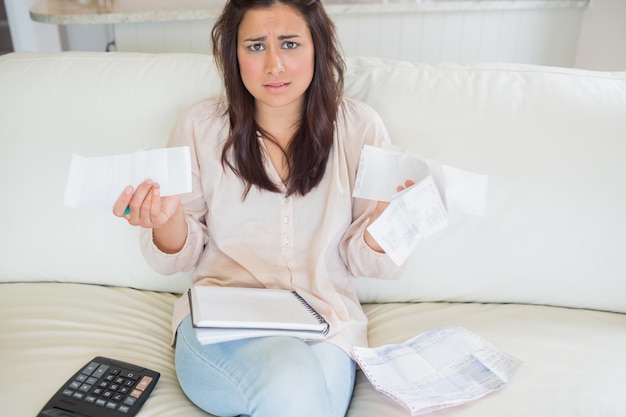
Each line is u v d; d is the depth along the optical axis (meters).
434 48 2.05
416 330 1.14
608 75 1.27
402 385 0.95
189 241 1.11
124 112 1.25
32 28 3.34
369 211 1.11
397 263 0.92
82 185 0.89
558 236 1.17
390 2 1.95
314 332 0.97
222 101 1.18
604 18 1.82
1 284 1.28
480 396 0.92
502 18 1.99
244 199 1.12
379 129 1.14
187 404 0.98
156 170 0.91
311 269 1.11
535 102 1.21
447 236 1.19
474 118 1.20
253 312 0.97
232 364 0.92
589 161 1.17
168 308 1.24
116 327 1.14
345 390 0.97
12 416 0.87
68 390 0.92
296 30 1.01
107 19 1.88
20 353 1.02
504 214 1.18
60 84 1.26
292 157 1.11
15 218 1.25
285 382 0.85
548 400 0.92
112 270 1.27
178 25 1.94
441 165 0.92
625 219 1.16
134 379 0.96
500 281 1.21
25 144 1.24
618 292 1.19
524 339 1.09
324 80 1.08
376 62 1.32
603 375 0.98
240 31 1.03
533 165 1.17
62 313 1.16
